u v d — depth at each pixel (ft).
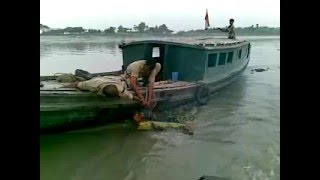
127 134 33.06
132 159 27.76
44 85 36.24
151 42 44.70
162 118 38.60
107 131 34.24
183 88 40.57
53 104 31.89
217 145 30.50
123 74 42.78
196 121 36.81
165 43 43.78
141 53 45.37
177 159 27.94
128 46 46.55
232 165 26.81
